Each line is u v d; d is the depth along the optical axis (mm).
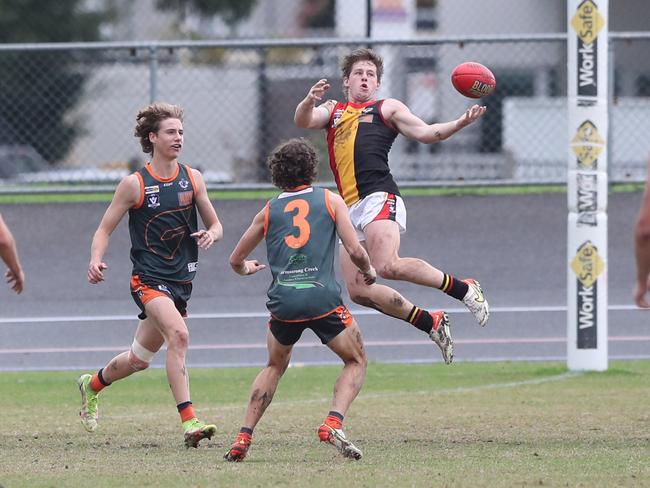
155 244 25922
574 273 38406
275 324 23188
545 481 20156
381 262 27281
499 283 52031
